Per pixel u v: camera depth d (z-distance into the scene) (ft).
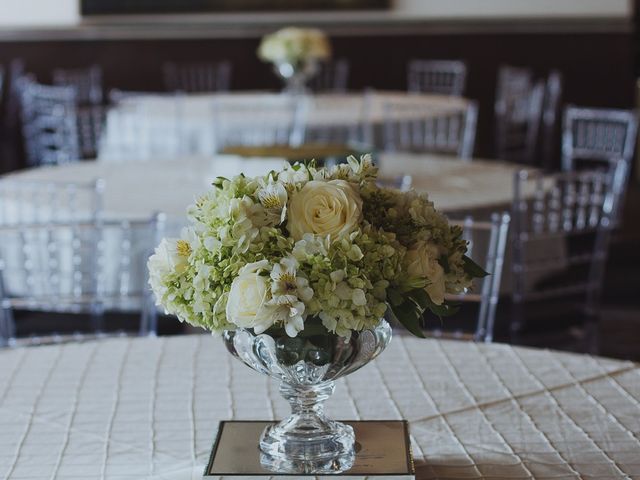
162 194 13.52
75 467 5.27
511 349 7.17
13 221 13.15
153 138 19.97
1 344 9.70
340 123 19.67
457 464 5.31
